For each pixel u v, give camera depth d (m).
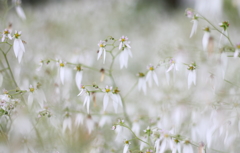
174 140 0.63
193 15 0.65
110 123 0.73
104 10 1.17
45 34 0.94
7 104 0.64
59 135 0.69
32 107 0.68
